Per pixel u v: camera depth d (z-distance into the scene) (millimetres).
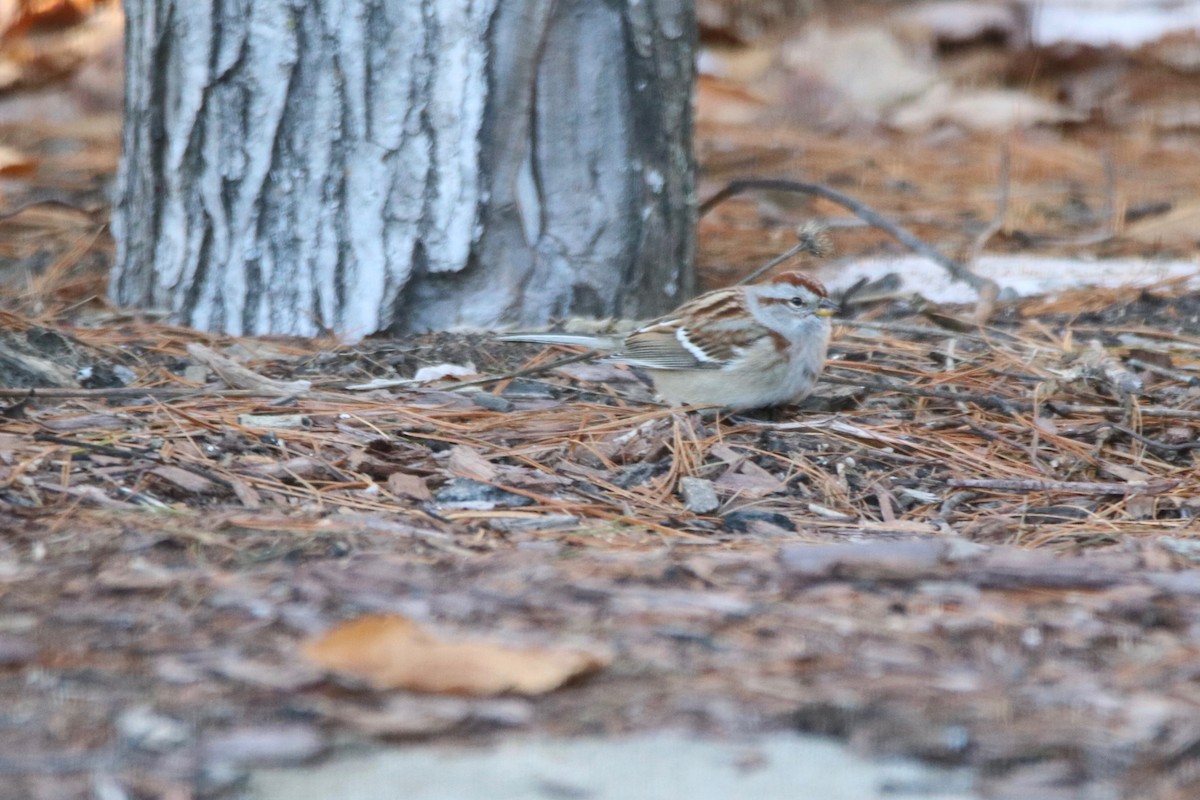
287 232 11961
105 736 5289
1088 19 25328
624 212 12344
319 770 5125
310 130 11789
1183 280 14242
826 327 10641
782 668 6023
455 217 11844
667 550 7672
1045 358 11898
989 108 22562
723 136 21109
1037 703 5730
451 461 9102
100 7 22281
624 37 12125
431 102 11695
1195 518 8914
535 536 7961
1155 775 5180
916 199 17984
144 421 9367
